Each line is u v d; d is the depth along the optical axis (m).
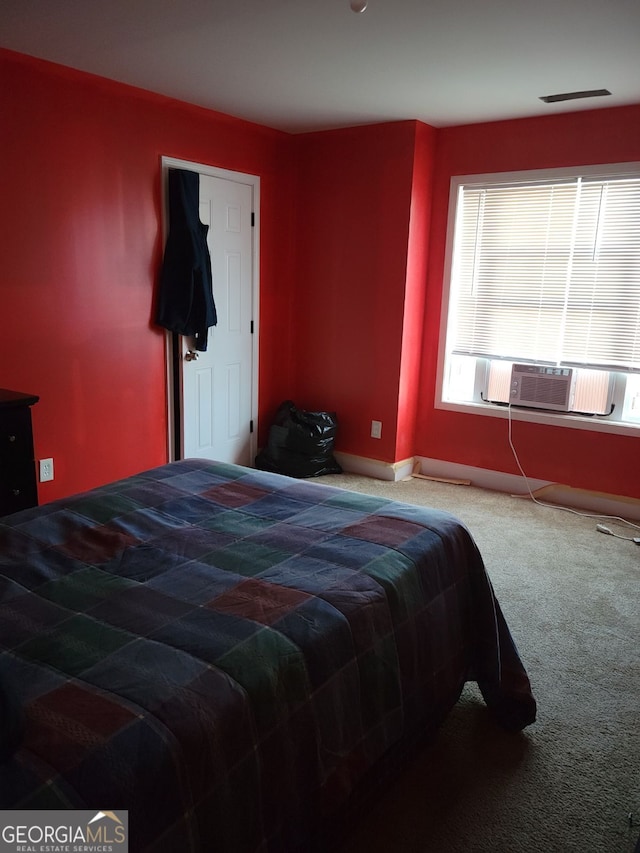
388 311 4.36
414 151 4.07
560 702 2.23
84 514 1.98
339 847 1.60
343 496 2.25
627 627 2.71
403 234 4.20
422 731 1.91
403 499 4.19
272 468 4.60
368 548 1.82
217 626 1.38
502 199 4.12
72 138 3.29
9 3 2.43
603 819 1.75
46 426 3.41
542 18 2.45
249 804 1.19
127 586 1.55
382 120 4.07
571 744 2.04
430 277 4.44
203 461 2.62
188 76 3.30
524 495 4.30
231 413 4.54
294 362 4.93
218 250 4.21
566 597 2.95
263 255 4.57
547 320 4.07
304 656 1.36
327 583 1.60
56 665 1.23
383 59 2.97
